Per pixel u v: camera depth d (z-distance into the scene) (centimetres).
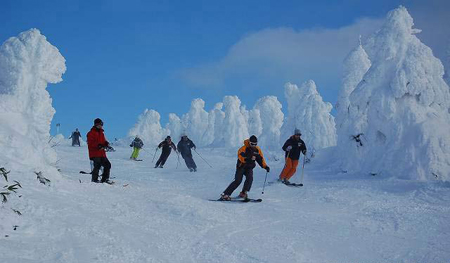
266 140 4072
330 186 1134
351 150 1469
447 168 1207
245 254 525
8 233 477
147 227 612
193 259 493
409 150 1262
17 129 799
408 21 1438
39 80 877
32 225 509
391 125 1345
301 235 631
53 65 902
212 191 1099
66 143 3788
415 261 513
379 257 531
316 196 969
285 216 766
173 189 1130
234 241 584
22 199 582
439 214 738
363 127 1440
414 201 873
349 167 1448
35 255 425
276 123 4109
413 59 1361
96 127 1053
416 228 660
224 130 4062
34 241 468
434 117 1327
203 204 834
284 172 1227
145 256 478
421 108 1348
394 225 683
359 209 823
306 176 1420
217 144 4197
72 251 452
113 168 1761
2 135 748
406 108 1348
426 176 1205
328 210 824
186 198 850
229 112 4059
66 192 735
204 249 534
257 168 1705
